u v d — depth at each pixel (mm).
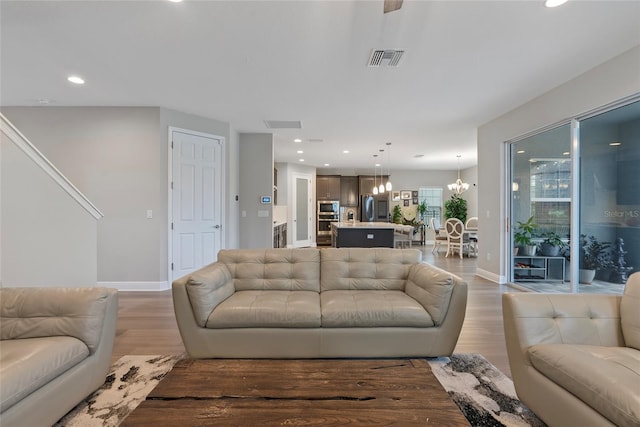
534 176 4090
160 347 2455
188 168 4469
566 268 3572
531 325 1646
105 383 1918
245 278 2660
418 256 2785
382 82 3322
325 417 1061
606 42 2531
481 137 5027
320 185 9828
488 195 4871
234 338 2127
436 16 2193
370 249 2848
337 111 4312
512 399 1759
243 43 2564
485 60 2838
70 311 1709
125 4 2080
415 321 2119
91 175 4137
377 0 2037
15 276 2361
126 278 4180
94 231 3072
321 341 2137
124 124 4125
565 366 1357
